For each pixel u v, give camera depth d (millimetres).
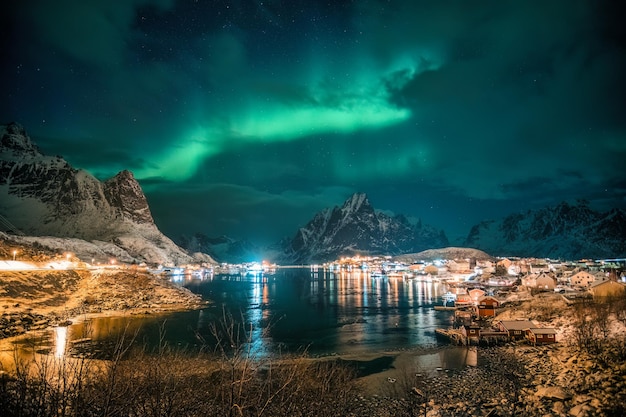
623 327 56219
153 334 62906
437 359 51812
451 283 173875
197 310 92375
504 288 132875
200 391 23422
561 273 157250
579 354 47594
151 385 21719
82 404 17891
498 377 43406
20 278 86438
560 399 34031
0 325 60062
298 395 26406
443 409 34344
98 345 53094
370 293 144250
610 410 30469
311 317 87000
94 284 101750
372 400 36688
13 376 21125
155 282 116000
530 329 58656
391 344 60719
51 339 56375
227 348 53562
